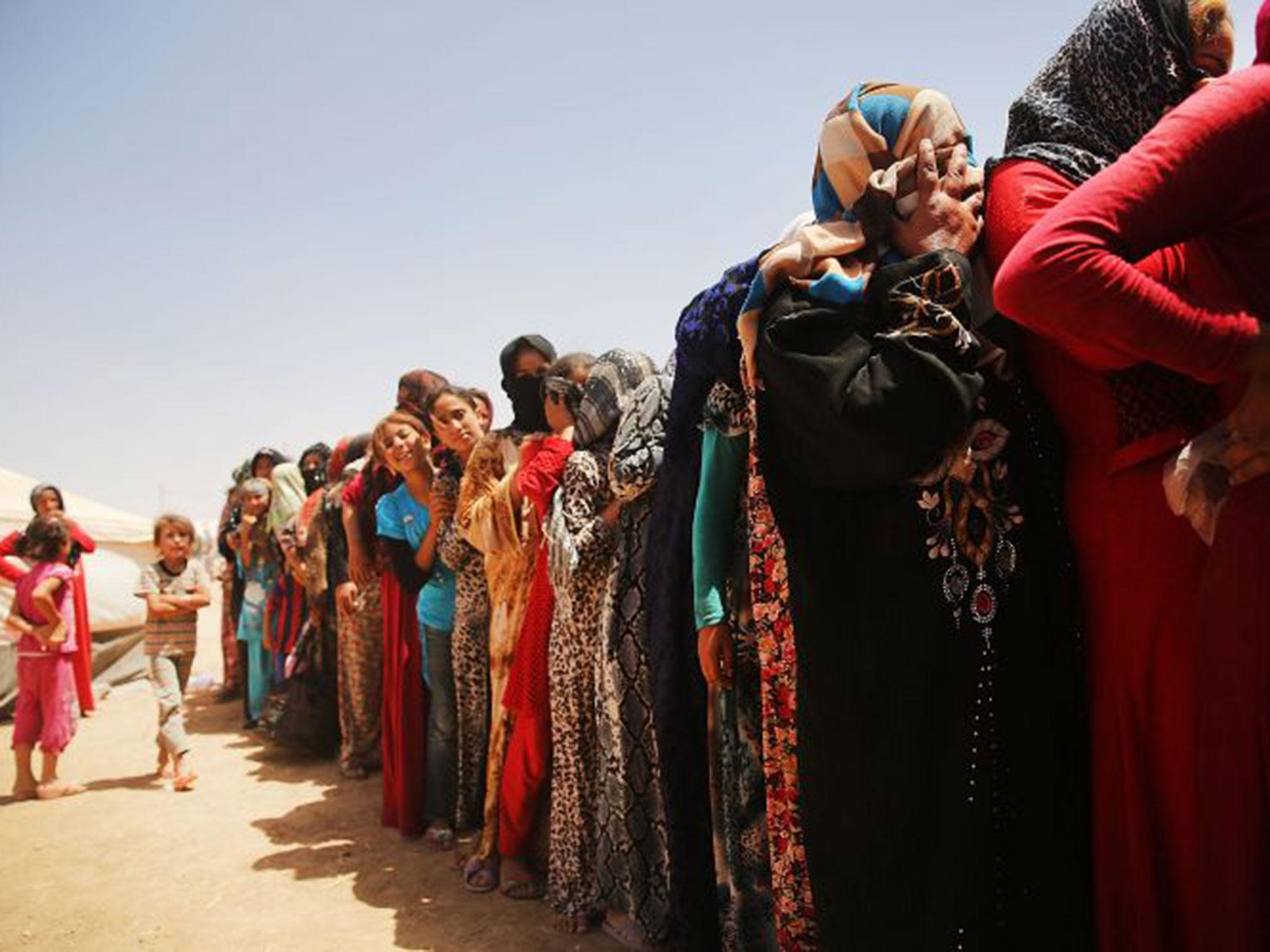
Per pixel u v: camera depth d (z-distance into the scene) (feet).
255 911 12.46
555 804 11.40
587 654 10.99
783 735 7.14
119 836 16.16
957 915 5.48
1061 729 5.58
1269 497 4.43
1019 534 5.62
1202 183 4.66
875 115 6.31
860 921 5.95
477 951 10.75
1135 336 4.63
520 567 12.51
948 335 5.54
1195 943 4.93
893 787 5.78
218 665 38.91
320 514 20.66
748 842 8.43
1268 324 4.61
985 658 5.57
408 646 15.05
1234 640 4.43
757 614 7.33
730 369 7.78
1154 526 5.20
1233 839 4.45
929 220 5.92
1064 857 5.48
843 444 5.71
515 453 13.30
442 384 17.19
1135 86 5.60
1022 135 6.06
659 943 10.16
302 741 20.74
